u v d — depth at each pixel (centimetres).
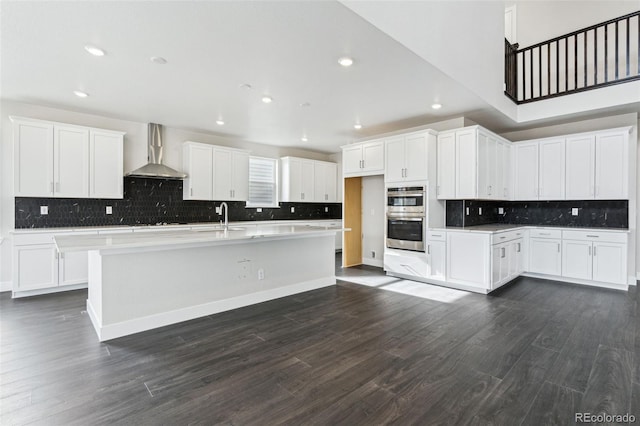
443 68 313
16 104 407
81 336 271
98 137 447
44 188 408
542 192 504
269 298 381
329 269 455
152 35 242
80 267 420
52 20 220
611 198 444
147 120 491
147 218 518
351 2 214
